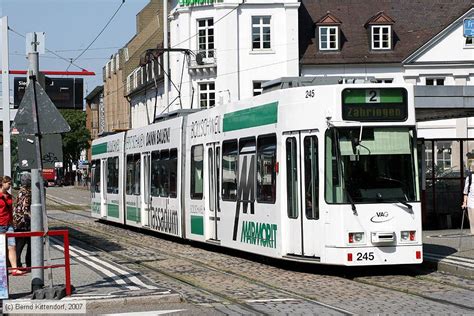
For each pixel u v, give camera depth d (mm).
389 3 59000
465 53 55375
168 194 25609
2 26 24281
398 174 16188
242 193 19266
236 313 11555
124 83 85500
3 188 16500
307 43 56688
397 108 16312
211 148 21641
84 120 113125
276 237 17328
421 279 15641
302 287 14680
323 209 15945
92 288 13867
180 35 55812
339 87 16062
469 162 23359
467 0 59250
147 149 28609
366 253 15766
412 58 55531
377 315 11305
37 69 13164
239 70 54438
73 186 114062
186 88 56000
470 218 22844
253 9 54438
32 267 12648
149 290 13398
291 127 16844
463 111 24734
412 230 16047
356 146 16016
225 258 20375
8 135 24500
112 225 36188
